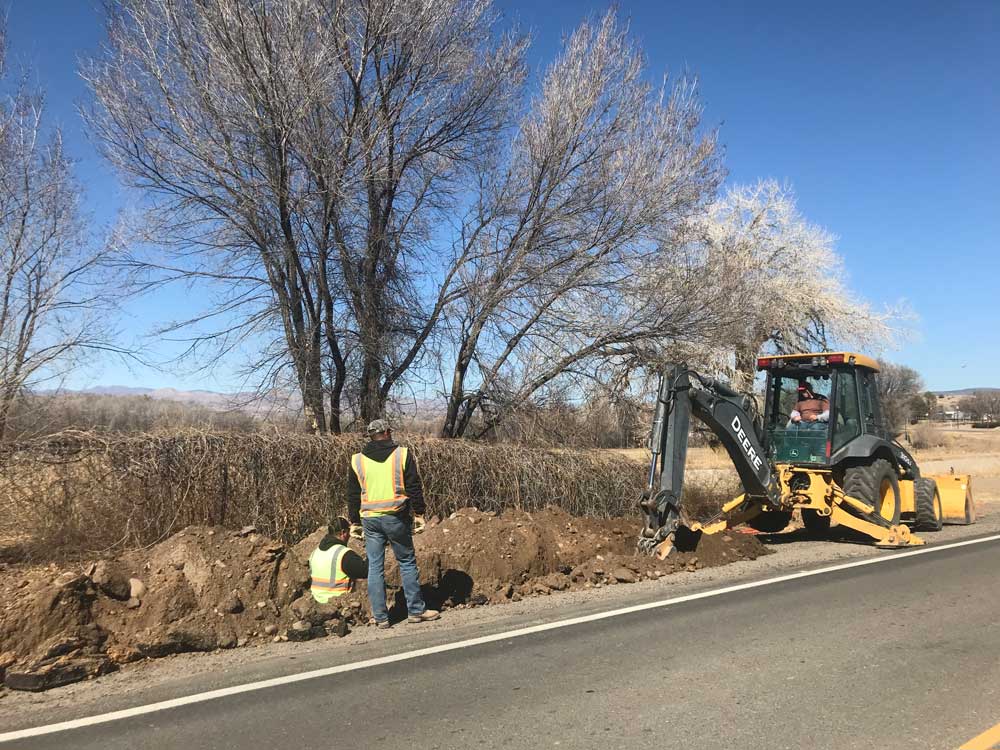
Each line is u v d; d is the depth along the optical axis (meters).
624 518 11.91
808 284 27.84
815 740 4.02
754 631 6.18
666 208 13.03
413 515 6.88
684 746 3.95
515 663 5.39
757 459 10.38
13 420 10.27
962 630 6.19
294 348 12.01
